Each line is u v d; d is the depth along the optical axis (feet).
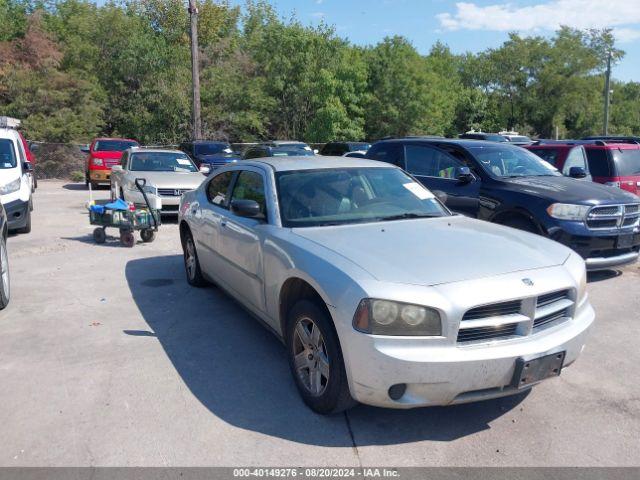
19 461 10.84
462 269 11.75
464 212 26.00
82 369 14.93
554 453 11.19
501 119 191.31
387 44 130.82
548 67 179.83
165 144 106.01
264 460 10.90
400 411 12.80
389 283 11.12
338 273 11.71
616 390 13.89
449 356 10.75
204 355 15.90
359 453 11.16
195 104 80.23
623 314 19.67
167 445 11.37
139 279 24.03
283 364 15.34
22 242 32.14
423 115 131.03
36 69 89.76
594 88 179.63
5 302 19.72
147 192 32.89
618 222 22.85
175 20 141.79
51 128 80.89
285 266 13.48
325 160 17.93
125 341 16.92
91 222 31.45
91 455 11.03
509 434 11.87
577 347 12.24
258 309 15.83
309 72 121.70
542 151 33.27
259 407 12.96
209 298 21.24
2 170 33.45
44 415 12.53
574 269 12.84
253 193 16.99
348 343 11.18
